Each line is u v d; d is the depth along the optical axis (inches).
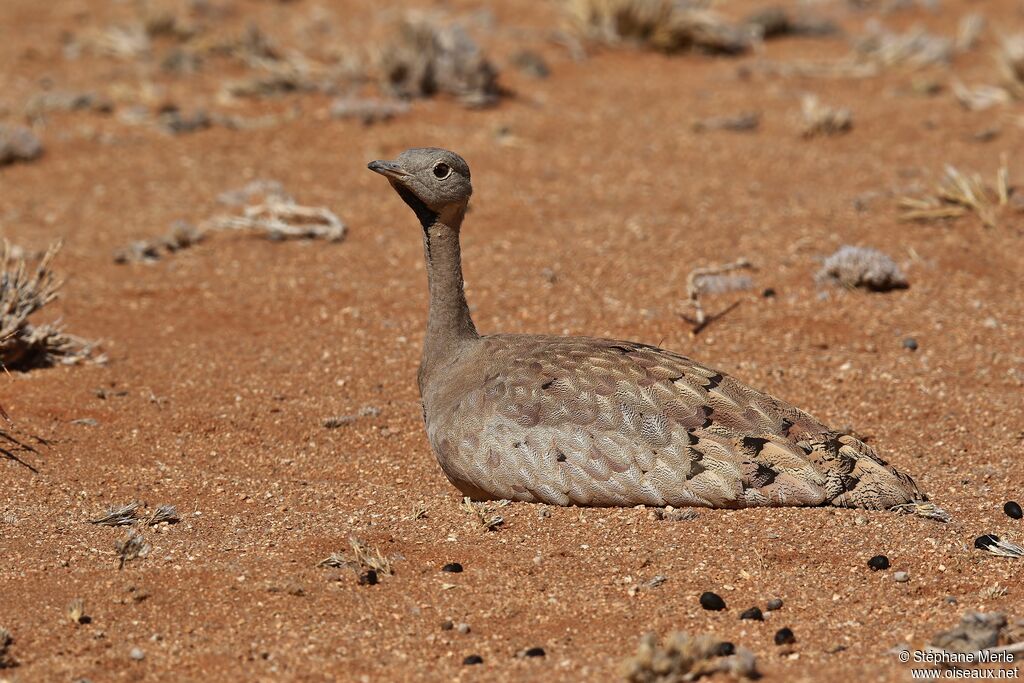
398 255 1663.4
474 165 1974.7
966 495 1024.9
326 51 2498.8
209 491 1061.8
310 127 2127.2
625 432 931.3
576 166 1977.1
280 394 1277.1
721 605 841.5
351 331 1437.0
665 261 1569.9
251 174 1950.1
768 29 2701.8
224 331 1439.5
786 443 935.7
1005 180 1721.2
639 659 738.2
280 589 874.1
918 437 1161.4
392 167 1012.5
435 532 954.7
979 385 1270.9
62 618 837.8
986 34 2684.5
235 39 2479.1
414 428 1209.4
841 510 935.7
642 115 2229.3
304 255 1668.3
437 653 797.2
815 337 1379.2
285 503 1035.9
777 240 1617.9
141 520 994.7
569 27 2647.6
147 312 1489.9
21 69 2373.3
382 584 882.8
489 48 2571.4
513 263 1595.7
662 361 970.7
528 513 953.5
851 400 1243.8
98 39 2522.1
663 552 900.6
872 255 1489.9
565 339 1017.5
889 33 2640.3
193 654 796.0
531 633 821.2
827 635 807.1
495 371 984.9
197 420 1206.3
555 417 943.0
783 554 891.4
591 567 892.0
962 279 1508.4
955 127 2102.6
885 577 872.3
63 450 1119.6
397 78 2272.4
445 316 1045.2
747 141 2084.2
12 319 1272.1
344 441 1182.9
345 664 783.7
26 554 928.3
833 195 1796.3
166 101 2223.2
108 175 1945.1
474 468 961.5
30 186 1900.8
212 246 1699.1
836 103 2271.2
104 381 1282.0
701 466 921.5
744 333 1390.3
